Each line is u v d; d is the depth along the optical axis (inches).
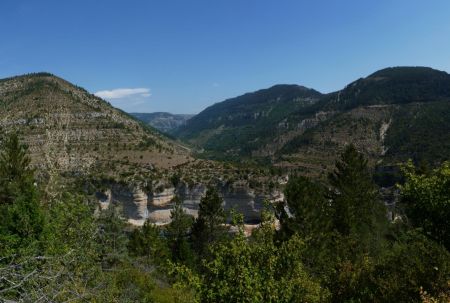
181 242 1641.2
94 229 719.7
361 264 669.3
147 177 3486.7
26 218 692.1
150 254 1530.5
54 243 604.1
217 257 417.7
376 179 4074.8
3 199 1146.0
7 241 608.4
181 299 502.0
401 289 555.2
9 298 345.4
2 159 1402.6
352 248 958.4
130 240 1573.6
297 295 414.0
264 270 413.4
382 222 1678.2
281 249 433.7
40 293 345.4
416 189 687.1
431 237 662.5
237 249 417.7
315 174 4500.5
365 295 581.6
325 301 574.2
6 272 350.0
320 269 883.4
